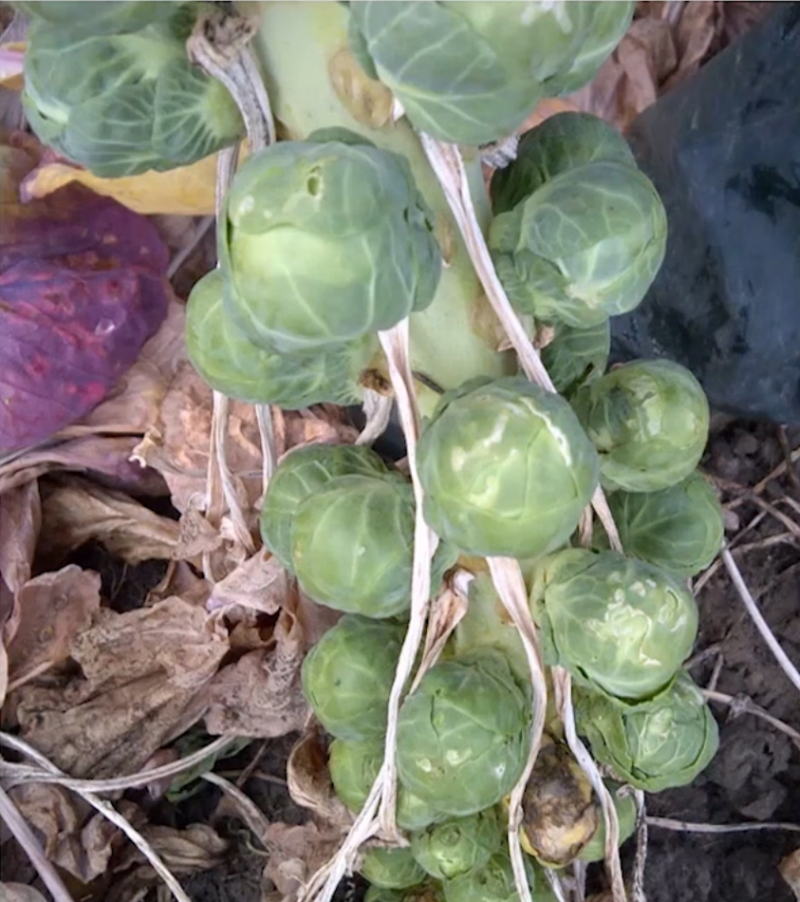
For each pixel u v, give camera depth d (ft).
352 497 0.70
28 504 1.33
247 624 1.31
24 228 1.32
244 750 1.39
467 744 0.71
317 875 0.91
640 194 0.65
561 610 0.68
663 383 0.73
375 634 0.81
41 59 0.61
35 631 1.32
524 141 0.77
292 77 0.62
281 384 0.71
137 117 0.62
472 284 0.68
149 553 1.38
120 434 1.34
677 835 1.31
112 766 1.32
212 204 1.29
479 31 0.50
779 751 1.31
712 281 1.22
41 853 1.27
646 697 0.68
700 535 0.82
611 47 0.59
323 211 0.52
